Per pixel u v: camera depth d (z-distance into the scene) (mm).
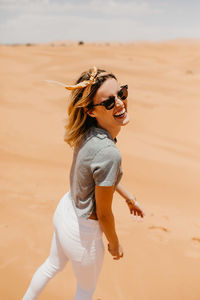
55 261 1752
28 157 6133
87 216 1501
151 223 3672
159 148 8695
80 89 1411
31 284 1803
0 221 3264
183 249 3148
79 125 1426
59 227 1608
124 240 3230
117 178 1439
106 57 39281
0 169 5086
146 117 13219
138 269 2766
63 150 6984
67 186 4629
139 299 2400
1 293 2240
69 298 2291
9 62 30766
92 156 1344
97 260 1580
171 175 6234
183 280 2662
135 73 26828
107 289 2469
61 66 29000
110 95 1364
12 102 12508
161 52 61344
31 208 3662
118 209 4039
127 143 8516
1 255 2682
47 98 14359
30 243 2908
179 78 25562
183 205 4523
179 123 12586
